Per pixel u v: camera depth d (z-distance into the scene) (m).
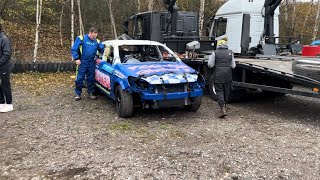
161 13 10.97
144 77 6.36
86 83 8.67
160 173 4.19
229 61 6.89
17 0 15.77
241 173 4.21
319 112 7.57
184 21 11.45
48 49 17.55
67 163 4.47
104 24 20.47
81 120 6.57
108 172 4.20
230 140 5.48
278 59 9.00
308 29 24.91
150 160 4.61
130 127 6.15
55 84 10.49
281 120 6.82
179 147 5.13
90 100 8.41
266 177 4.11
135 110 7.48
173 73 6.66
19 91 9.27
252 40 13.28
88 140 5.40
